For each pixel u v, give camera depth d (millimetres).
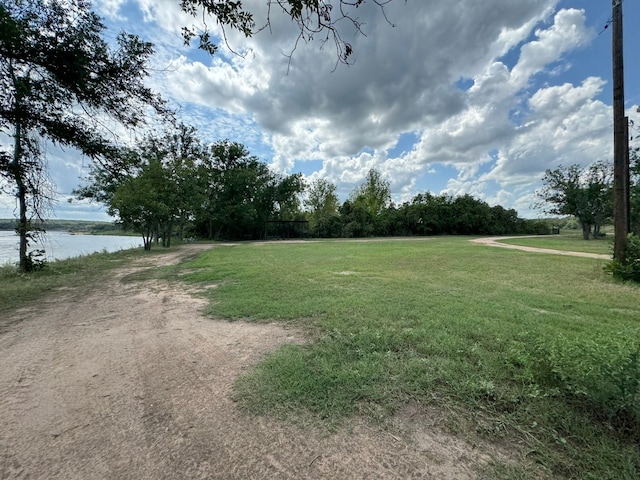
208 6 3188
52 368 3033
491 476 1592
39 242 9859
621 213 7465
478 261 10906
